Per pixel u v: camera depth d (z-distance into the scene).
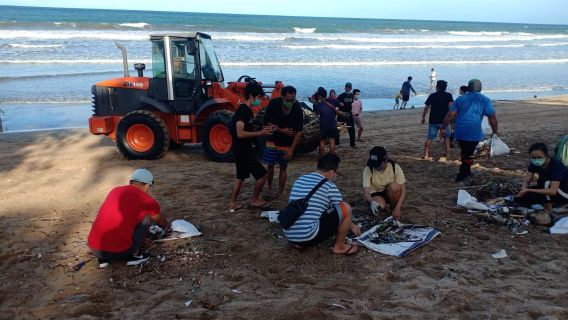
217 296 3.98
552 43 56.50
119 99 9.60
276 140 6.18
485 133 11.26
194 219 5.71
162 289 4.11
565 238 5.02
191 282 4.22
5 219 5.90
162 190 6.98
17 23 44.19
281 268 4.44
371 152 5.39
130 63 25.16
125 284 4.20
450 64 32.59
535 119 14.57
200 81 8.95
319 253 4.70
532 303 3.77
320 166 4.68
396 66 30.19
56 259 4.73
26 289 4.16
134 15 80.75
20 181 7.79
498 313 3.64
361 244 4.86
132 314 3.72
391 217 5.40
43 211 6.21
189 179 7.61
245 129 5.66
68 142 11.52
